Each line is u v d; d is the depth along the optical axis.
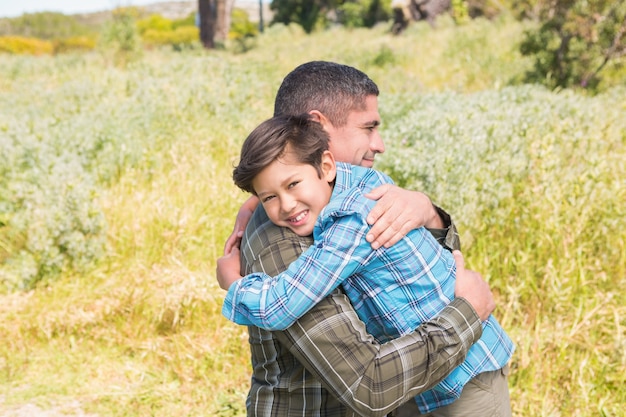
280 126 1.65
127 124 7.16
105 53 17.36
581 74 10.96
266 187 1.67
